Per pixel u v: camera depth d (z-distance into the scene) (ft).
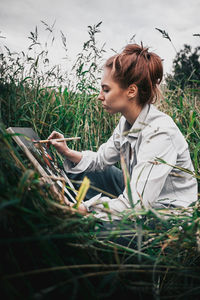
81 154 4.50
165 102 6.24
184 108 5.84
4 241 1.50
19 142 2.77
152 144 3.23
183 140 3.51
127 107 3.65
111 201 3.08
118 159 4.74
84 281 1.91
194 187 3.57
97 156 4.65
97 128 6.01
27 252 1.83
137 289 2.10
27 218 1.90
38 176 2.20
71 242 2.25
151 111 3.58
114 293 2.12
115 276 2.05
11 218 1.82
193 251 2.39
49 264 1.83
